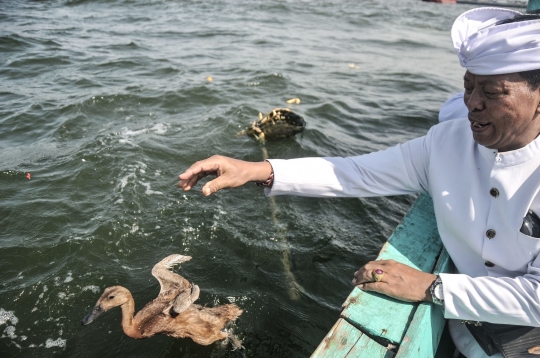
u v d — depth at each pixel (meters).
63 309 1.31
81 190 1.80
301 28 5.15
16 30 4.02
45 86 2.83
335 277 1.45
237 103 2.69
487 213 0.77
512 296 0.71
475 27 0.75
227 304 1.29
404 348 0.71
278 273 1.46
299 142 2.28
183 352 1.21
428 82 3.44
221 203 1.77
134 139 2.20
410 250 0.93
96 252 1.51
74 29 4.29
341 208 1.79
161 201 1.76
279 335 1.25
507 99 0.66
